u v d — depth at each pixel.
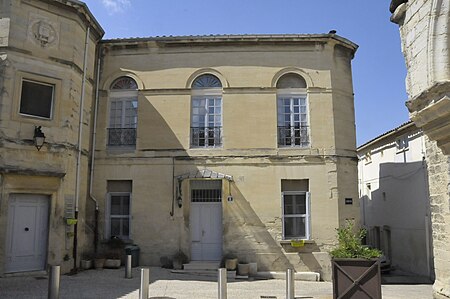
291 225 14.01
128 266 11.52
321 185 13.94
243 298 9.44
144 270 8.09
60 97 12.41
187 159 14.17
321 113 14.34
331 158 14.06
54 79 12.33
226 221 13.79
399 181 18.53
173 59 14.77
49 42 12.34
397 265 18.70
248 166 14.06
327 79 14.52
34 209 11.74
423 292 11.60
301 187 14.15
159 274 12.30
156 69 14.75
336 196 13.88
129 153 14.30
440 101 4.04
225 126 14.29
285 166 14.06
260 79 14.51
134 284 10.47
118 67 14.85
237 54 14.67
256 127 14.25
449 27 4.76
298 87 14.62
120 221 14.27
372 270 7.59
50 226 11.81
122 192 14.37
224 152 14.13
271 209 13.84
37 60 12.05
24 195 11.58
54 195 11.98
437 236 6.84
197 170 14.08
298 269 13.50
